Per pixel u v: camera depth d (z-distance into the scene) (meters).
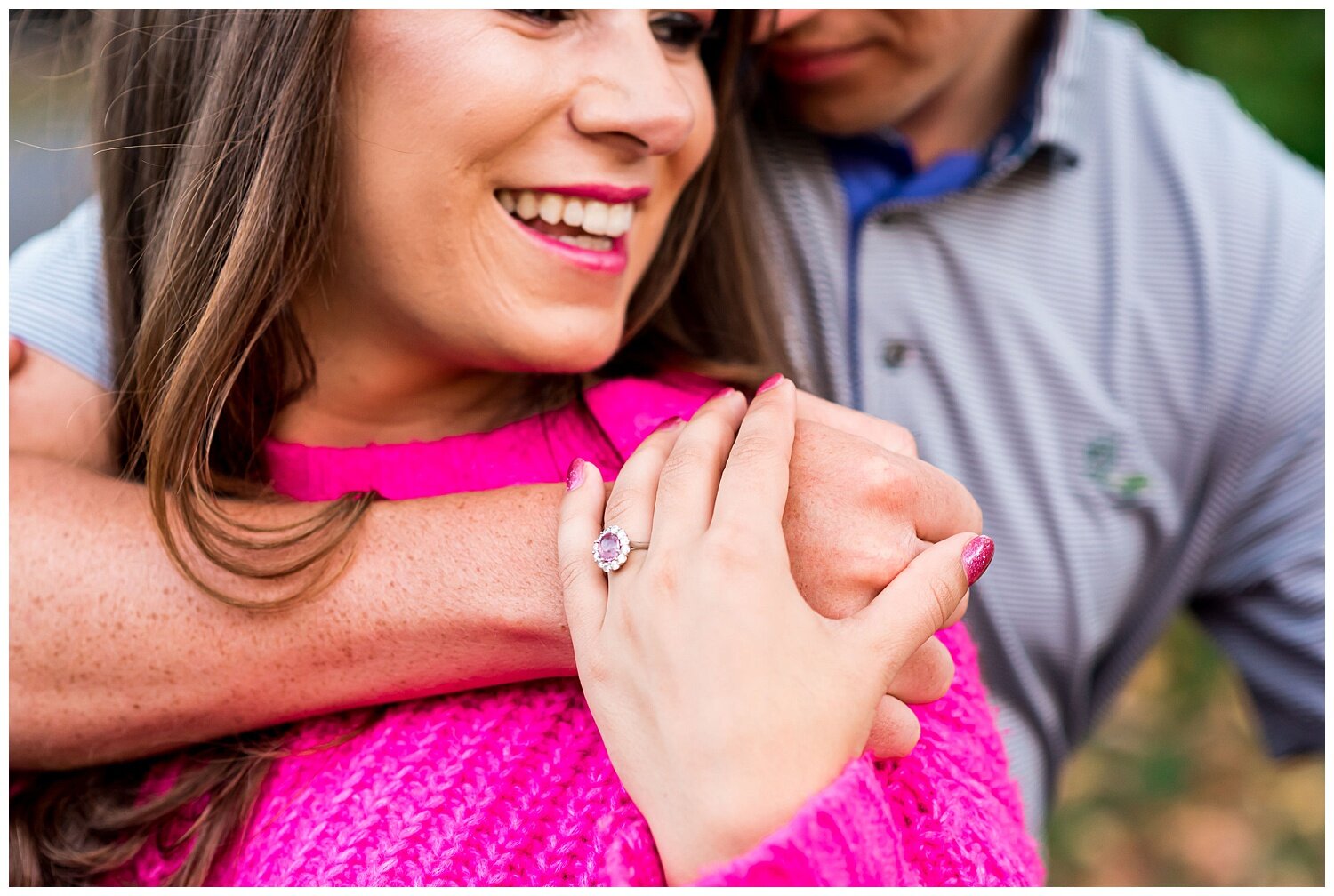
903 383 1.66
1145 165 1.67
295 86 0.94
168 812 0.94
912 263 1.64
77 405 1.23
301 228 0.96
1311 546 1.74
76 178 1.35
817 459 0.87
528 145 0.92
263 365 1.05
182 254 1.01
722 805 0.72
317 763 0.92
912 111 1.56
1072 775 2.82
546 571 0.88
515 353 0.98
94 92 1.16
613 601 0.81
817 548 0.83
